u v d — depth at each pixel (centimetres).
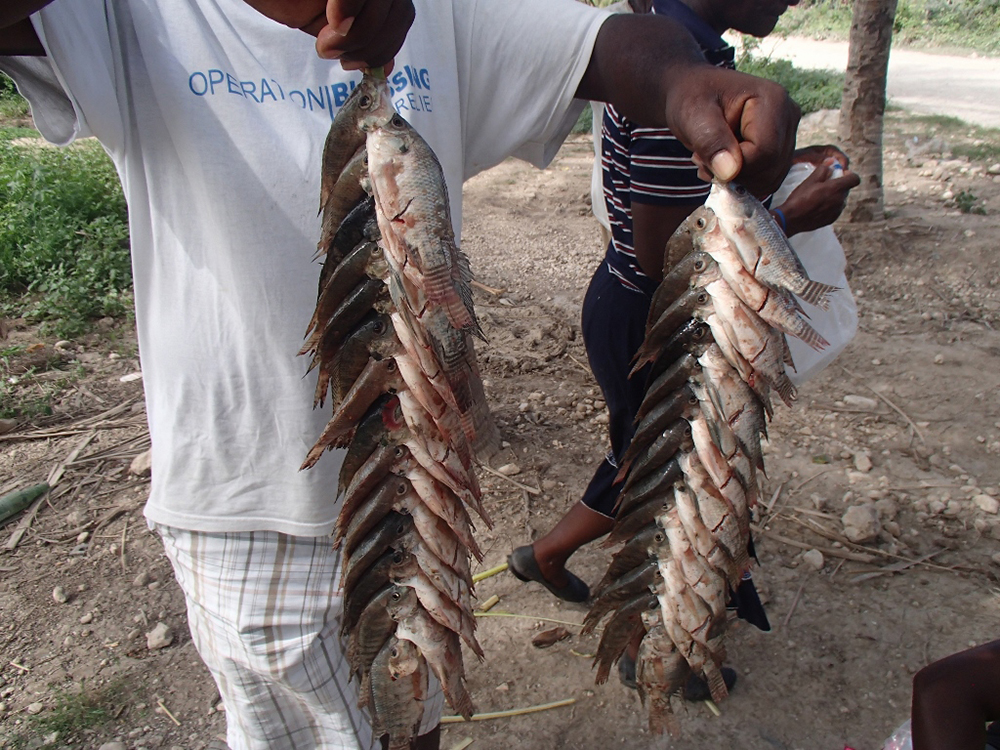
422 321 130
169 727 286
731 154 142
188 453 178
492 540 369
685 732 275
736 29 243
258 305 167
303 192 166
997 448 420
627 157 230
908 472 405
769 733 274
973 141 1005
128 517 394
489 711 287
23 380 516
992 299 586
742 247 146
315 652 188
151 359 178
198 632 194
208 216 164
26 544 378
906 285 615
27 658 316
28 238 675
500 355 529
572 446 436
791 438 436
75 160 874
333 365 141
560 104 192
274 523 181
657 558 176
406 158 127
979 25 2073
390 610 147
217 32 161
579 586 328
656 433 170
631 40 172
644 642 186
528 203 873
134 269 175
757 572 344
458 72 191
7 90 1533
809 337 149
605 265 263
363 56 126
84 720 288
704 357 156
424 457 139
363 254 132
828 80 1340
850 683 292
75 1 148
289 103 165
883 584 335
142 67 160
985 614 318
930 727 168
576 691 293
